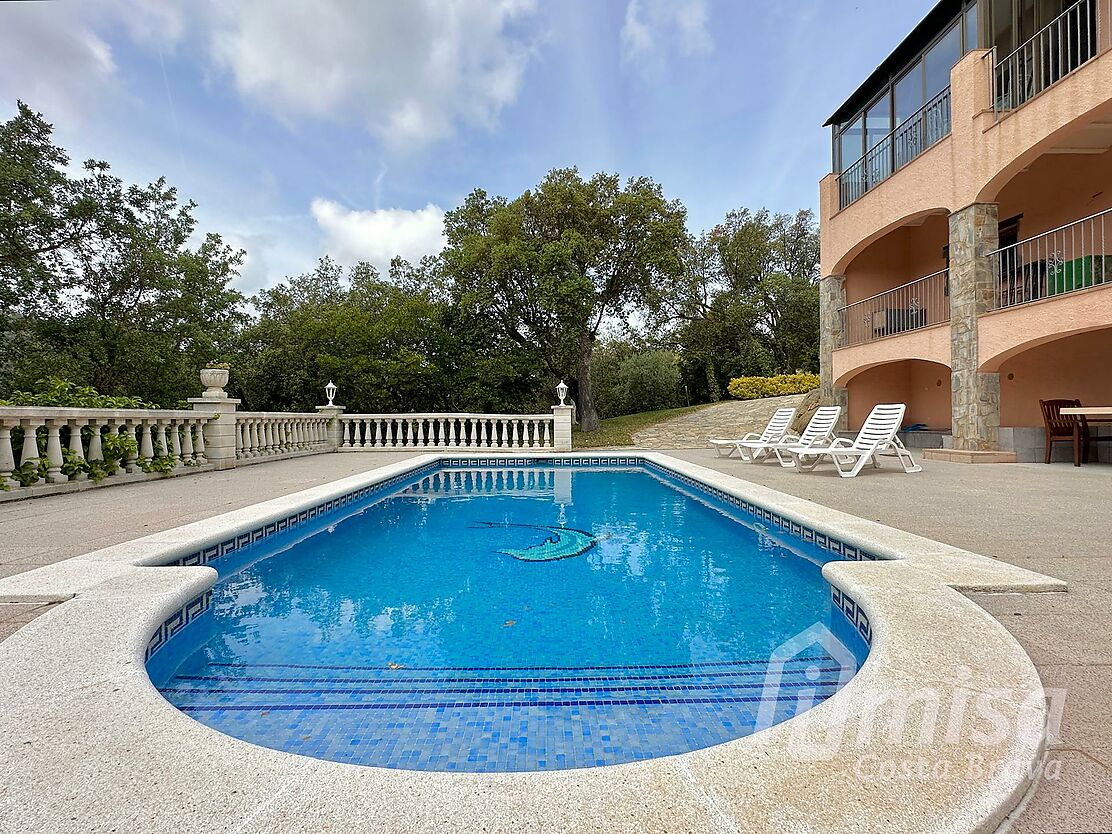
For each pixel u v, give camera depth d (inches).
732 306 1149.1
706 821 47.6
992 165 372.8
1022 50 384.2
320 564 179.3
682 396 1195.3
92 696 69.1
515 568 173.6
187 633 116.2
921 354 449.4
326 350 740.7
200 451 364.5
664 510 275.3
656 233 717.3
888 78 493.7
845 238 542.9
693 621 128.5
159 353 749.9
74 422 272.7
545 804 50.0
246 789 51.9
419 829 46.9
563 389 539.8
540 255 671.1
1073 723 66.0
